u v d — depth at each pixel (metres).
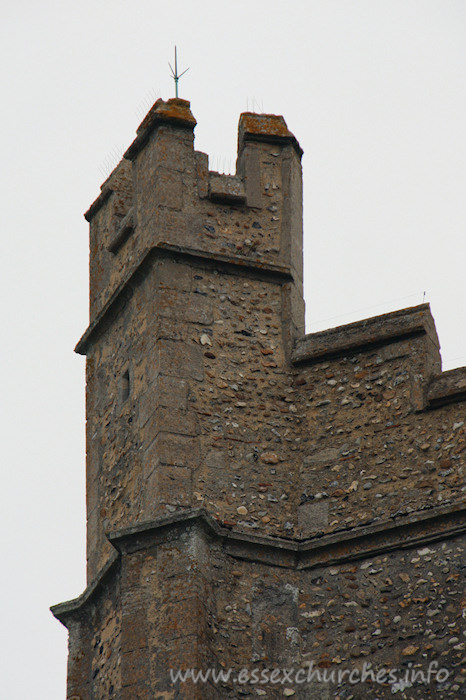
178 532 54.62
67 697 57.69
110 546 58.12
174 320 58.31
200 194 60.34
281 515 56.75
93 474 60.50
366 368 58.28
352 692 53.97
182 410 57.03
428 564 54.84
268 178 61.59
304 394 58.69
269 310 59.81
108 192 63.91
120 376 60.34
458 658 53.22
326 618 55.22
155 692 52.91
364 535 55.66
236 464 56.97
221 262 59.59
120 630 55.50
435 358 58.12
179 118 60.78
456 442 56.03
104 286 62.69
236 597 55.00
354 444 57.38
